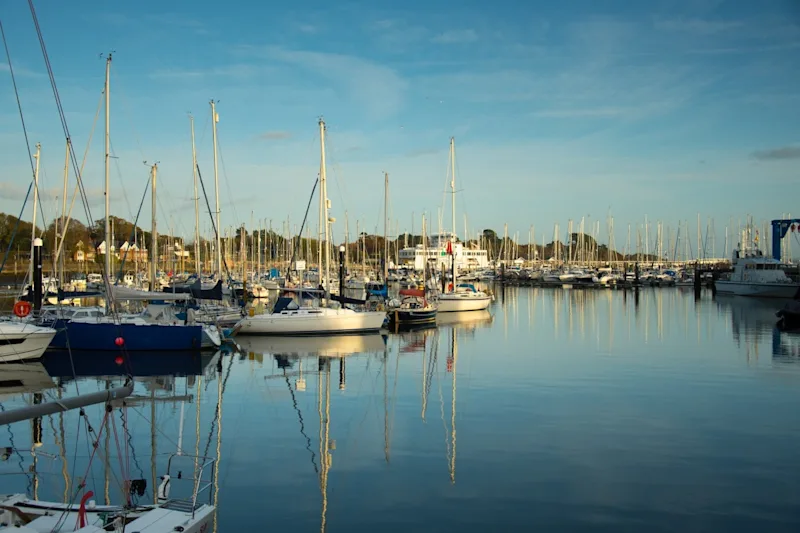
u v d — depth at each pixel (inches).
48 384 973.8
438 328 1828.2
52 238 2228.1
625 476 578.2
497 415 796.0
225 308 1700.3
